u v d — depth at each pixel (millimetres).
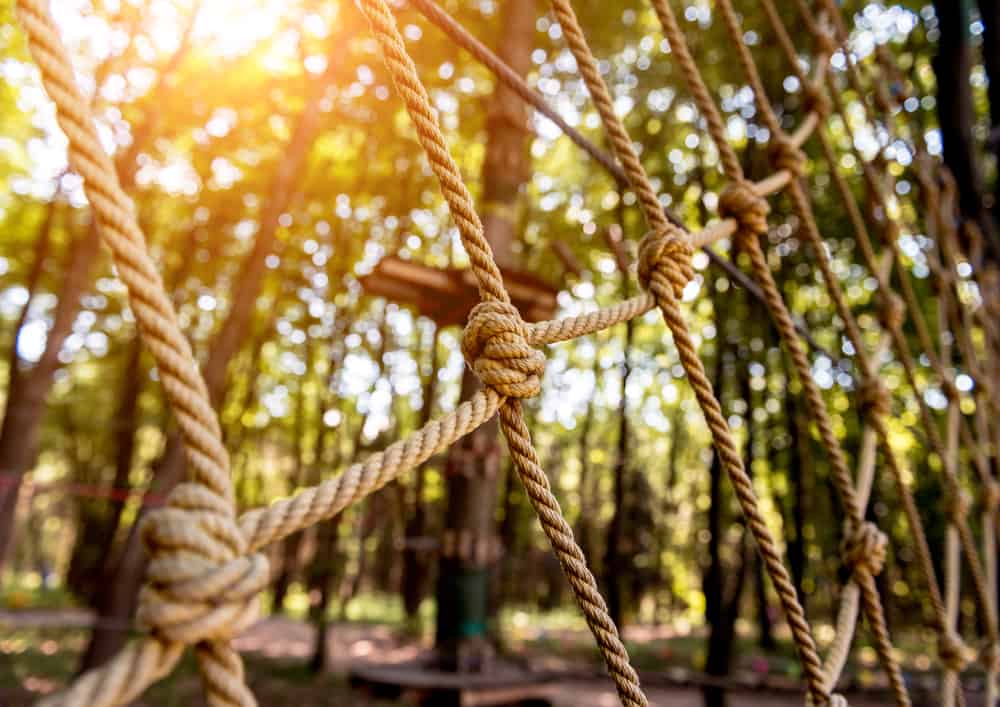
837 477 1843
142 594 624
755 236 1851
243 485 12906
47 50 644
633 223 9648
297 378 11586
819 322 8180
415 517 10039
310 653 8445
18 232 11125
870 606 1782
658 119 8867
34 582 19938
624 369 8195
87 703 550
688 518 15547
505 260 5191
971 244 3777
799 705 7086
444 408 12750
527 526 14750
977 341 6398
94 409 16594
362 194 9461
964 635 8289
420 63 7512
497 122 5508
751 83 2287
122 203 668
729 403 8328
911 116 3852
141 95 7875
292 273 10125
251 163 9203
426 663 5148
